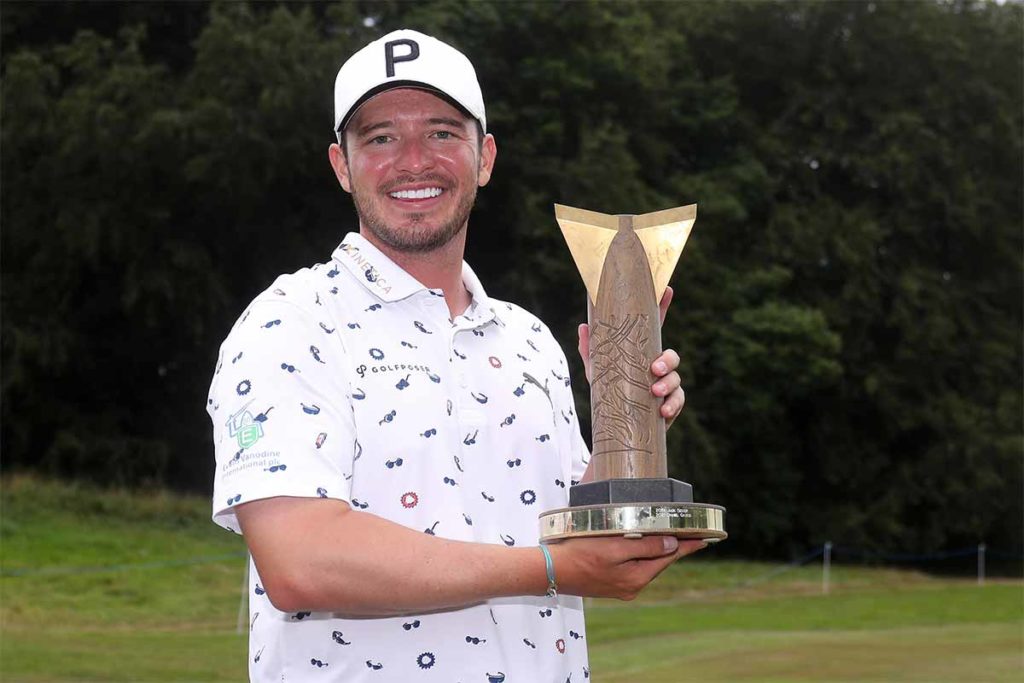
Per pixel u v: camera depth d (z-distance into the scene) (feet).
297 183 76.79
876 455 92.99
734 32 95.20
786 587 68.85
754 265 88.02
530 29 78.33
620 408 7.00
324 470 6.51
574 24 77.66
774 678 31.50
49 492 63.72
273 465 6.42
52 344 73.51
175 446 80.84
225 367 6.91
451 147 7.65
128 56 72.13
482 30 75.82
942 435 91.09
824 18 92.99
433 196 7.61
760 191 90.53
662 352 7.23
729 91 91.56
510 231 77.87
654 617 49.11
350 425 6.87
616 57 79.00
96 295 79.05
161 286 71.82
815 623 49.42
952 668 33.94
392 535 6.19
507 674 7.13
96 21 80.23
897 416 90.48
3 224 73.20
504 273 80.48
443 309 7.55
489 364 7.76
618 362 7.09
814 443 93.56
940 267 97.50
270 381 6.70
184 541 59.06
